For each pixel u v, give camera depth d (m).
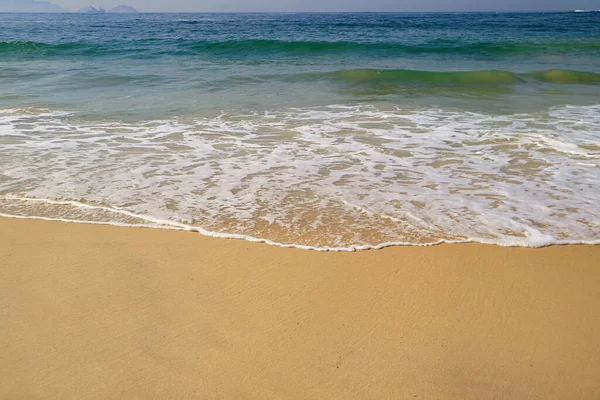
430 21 45.03
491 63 14.35
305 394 2.16
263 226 3.73
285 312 2.73
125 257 3.31
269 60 14.72
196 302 2.82
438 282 3.03
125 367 2.31
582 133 6.30
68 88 9.81
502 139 6.03
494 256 3.31
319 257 3.31
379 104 8.44
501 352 2.43
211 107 8.03
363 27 32.47
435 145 5.81
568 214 3.91
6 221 3.81
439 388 2.20
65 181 4.57
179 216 3.89
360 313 2.73
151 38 20.98
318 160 5.24
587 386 2.21
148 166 5.02
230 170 4.92
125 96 8.96
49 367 2.30
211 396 2.14
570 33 24.94
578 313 2.74
